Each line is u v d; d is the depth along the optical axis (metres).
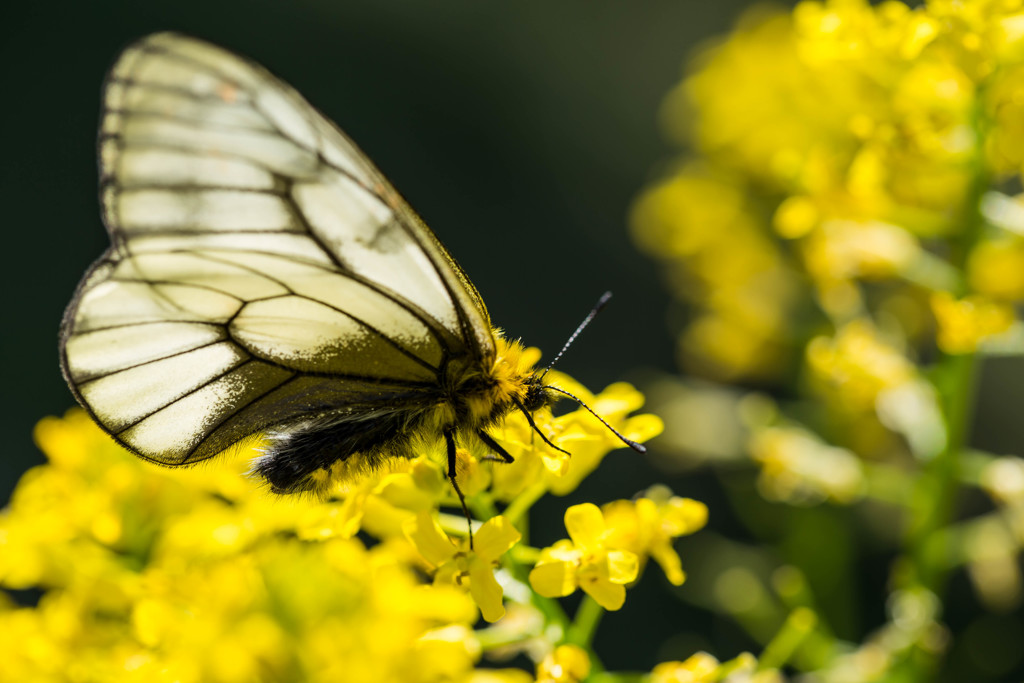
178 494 0.34
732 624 0.40
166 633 0.33
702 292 0.41
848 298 0.39
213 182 0.33
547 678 0.33
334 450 0.33
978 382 0.50
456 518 0.33
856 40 0.35
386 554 0.34
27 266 0.54
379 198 0.32
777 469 0.37
